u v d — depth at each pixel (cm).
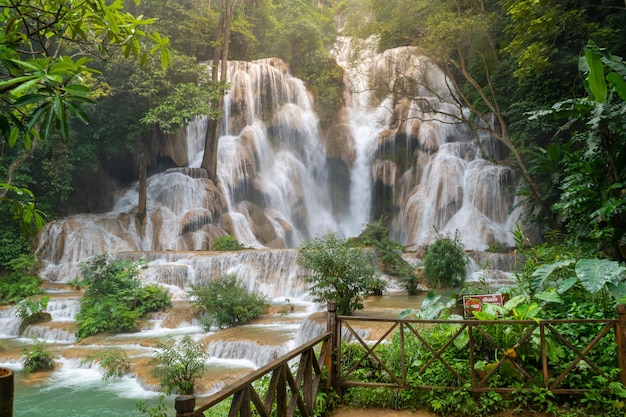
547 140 1875
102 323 1212
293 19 3366
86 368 993
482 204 2331
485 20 1709
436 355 491
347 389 517
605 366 480
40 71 220
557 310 574
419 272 1725
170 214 2228
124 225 2098
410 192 2612
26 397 838
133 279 1436
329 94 3033
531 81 1786
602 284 493
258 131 2722
